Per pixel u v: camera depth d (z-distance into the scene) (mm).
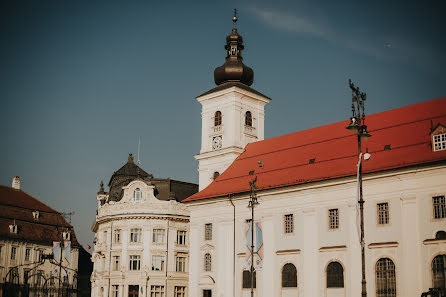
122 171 116562
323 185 60656
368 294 55219
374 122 64562
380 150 59281
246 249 67000
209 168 81812
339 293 57594
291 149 71188
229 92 80750
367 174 56938
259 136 83438
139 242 93500
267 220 65688
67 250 98000
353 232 57594
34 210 115125
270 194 65688
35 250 110375
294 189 63219
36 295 101750
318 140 68938
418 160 53938
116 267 94312
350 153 62188
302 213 62406
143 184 95750
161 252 93125
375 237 55875
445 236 51344
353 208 58062
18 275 99188
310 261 60625
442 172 52406
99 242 100375
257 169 71938
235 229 69188
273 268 64000
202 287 71375
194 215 74812
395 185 55344
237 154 79125
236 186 71062
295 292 61438
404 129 60094
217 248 70750
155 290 91750
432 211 52531
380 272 55094
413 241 53125
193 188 102375
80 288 134000
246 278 66812
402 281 53188
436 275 51312
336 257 58469
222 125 81125
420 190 53562
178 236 95375
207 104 84125
